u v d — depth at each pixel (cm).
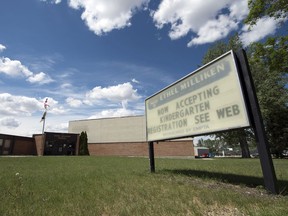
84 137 4434
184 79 726
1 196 431
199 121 637
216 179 623
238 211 338
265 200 381
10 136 3809
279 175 722
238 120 498
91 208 356
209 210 347
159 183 584
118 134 4784
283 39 1126
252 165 1212
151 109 929
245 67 502
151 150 901
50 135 4216
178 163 1441
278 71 1220
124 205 374
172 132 771
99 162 1530
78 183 589
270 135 3347
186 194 448
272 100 2928
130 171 888
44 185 555
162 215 323
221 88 559
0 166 1124
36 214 326
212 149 10088
